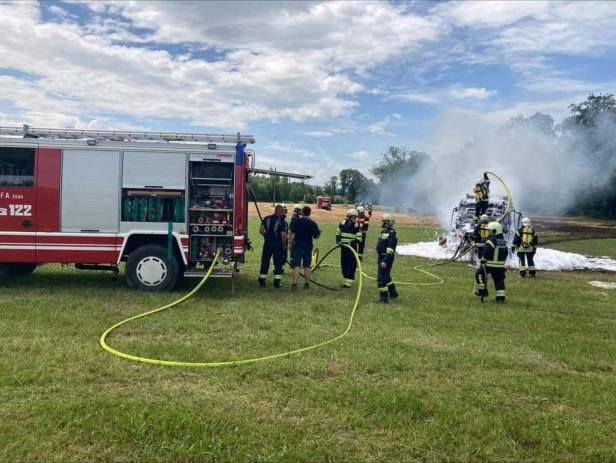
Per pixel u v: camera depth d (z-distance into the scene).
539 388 4.38
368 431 3.46
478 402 4.04
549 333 6.38
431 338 5.89
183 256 7.81
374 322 6.57
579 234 27.33
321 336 5.73
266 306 7.23
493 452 3.27
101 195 7.70
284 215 9.00
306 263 8.89
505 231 14.46
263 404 3.82
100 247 7.75
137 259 7.79
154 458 2.98
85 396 3.79
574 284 10.65
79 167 7.66
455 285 9.99
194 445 3.11
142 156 7.75
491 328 6.55
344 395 4.01
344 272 9.24
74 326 5.67
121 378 4.20
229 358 4.85
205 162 7.84
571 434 3.52
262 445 3.20
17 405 3.56
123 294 7.55
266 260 8.95
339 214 44.88
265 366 4.61
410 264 13.17
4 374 4.10
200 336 5.59
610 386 4.55
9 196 7.60
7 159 7.59
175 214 7.80
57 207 7.64
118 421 3.35
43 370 4.23
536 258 14.61
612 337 6.31
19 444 3.05
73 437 3.16
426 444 3.32
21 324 5.66
